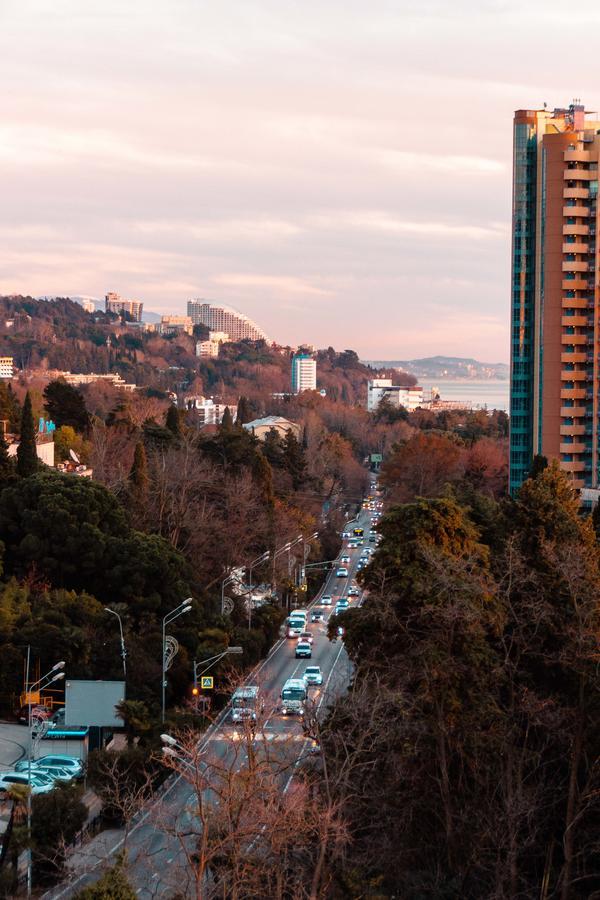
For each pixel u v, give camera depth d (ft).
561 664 414.62
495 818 382.22
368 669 424.46
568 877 369.71
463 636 409.49
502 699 440.45
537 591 429.79
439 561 415.44
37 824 465.47
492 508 601.21
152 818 399.44
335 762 384.68
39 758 592.60
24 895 435.53
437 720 403.34
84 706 616.39
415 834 417.08
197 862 350.84
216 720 649.61
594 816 405.80
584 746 405.39
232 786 363.56
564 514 470.39
